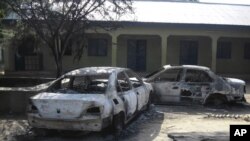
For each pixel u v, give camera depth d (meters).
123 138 8.41
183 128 9.53
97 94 8.16
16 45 14.43
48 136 8.48
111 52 23.38
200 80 12.99
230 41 25.16
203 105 13.05
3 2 12.02
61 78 9.06
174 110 12.23
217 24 22.38
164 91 13.09
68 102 7.78
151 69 24.45
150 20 21.98
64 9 12.40
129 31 21.94
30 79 14.11
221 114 11.80
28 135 8.56
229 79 13.43
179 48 24.70
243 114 11.93
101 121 7.74
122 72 9.60
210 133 8.93
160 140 8.25
